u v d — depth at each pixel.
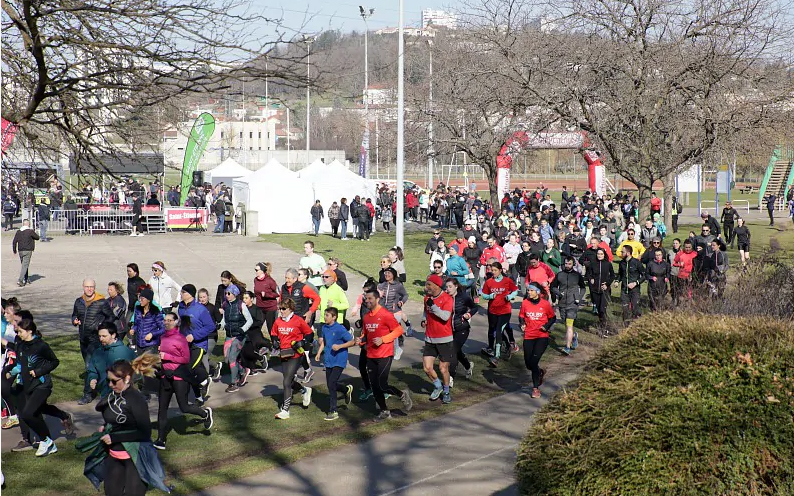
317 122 90.88
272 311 14.43
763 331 6.68
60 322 17.92
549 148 36.19
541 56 29.11
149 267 26.58
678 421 6.25
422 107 36.41
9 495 8.34
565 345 15.64
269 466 9.28
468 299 13.11
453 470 9.06
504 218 30.95
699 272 17.42
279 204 39.09
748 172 92.88
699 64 26.64
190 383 10.27
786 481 5.89
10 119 9.50
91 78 9.56
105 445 7.25
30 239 22.75
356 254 30.61
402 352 15.25
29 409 9.38
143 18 9.40
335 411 11.20
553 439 6.89
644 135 28.53
